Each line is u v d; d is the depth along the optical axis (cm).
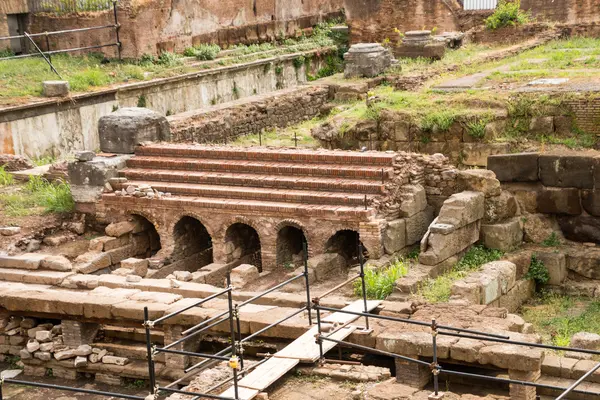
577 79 2584
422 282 1789
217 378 1386
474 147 2375
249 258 2117
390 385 1336
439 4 3941
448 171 2034
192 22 3666
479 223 2025
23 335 1797
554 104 2352
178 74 3312
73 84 2989
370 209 1905
